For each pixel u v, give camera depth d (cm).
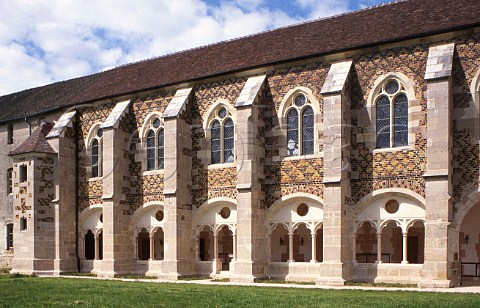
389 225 2470
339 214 2150
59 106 3158
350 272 2191
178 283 2261
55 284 2167
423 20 2247
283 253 2711
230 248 2802
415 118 2139
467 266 2388
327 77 2280
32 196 2950
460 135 2053
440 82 2019
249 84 2486
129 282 2305
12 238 3431
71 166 3056
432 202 2000
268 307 1448
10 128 3531
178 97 2688
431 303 1487
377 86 2236
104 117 3016
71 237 3006
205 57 2892
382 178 2184
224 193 2541
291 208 2391
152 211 2781
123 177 2819
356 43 2297
